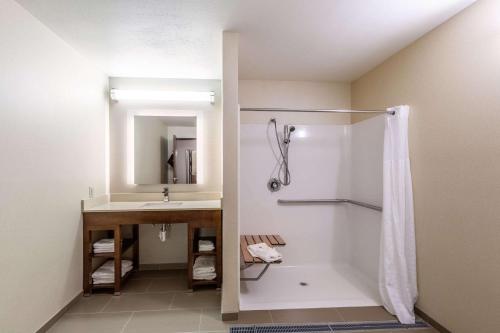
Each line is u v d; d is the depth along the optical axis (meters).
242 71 2.86
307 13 1.75
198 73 2.83
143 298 2.32
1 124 1.48
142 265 2.98
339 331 1.87
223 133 1.96
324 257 3.19
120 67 2.64
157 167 2.97
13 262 1.57
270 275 2.90
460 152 1.71
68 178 2.13
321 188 3.18
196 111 3.00
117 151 2.92
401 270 2.04
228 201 1.97
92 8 1.65
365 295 2.42
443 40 1.84
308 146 3.17
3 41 1.49
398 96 2.32
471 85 1.63
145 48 2.23
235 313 1.98
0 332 1.48
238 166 1.98
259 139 3.12
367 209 2.79
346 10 1.72
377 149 2.61
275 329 1.88
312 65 2.68
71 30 1.91
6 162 1.52
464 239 1.68
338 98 3.24
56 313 1.96
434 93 1.91
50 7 1.63
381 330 1.89
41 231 1.80
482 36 1.56
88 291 2.34
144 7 1.66
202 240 2.70
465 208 1.67
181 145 3.00
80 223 2.31
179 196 2.98
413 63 2.13
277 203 3.14
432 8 1.69
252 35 2.04
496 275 1.50
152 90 2.92
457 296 1.73
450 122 1.78
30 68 1.70
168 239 3.01
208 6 1.66
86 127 2.42
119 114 2.93
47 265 1.86
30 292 1.70
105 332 1.82
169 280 2.70
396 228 2.08
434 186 1.90
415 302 2.08
